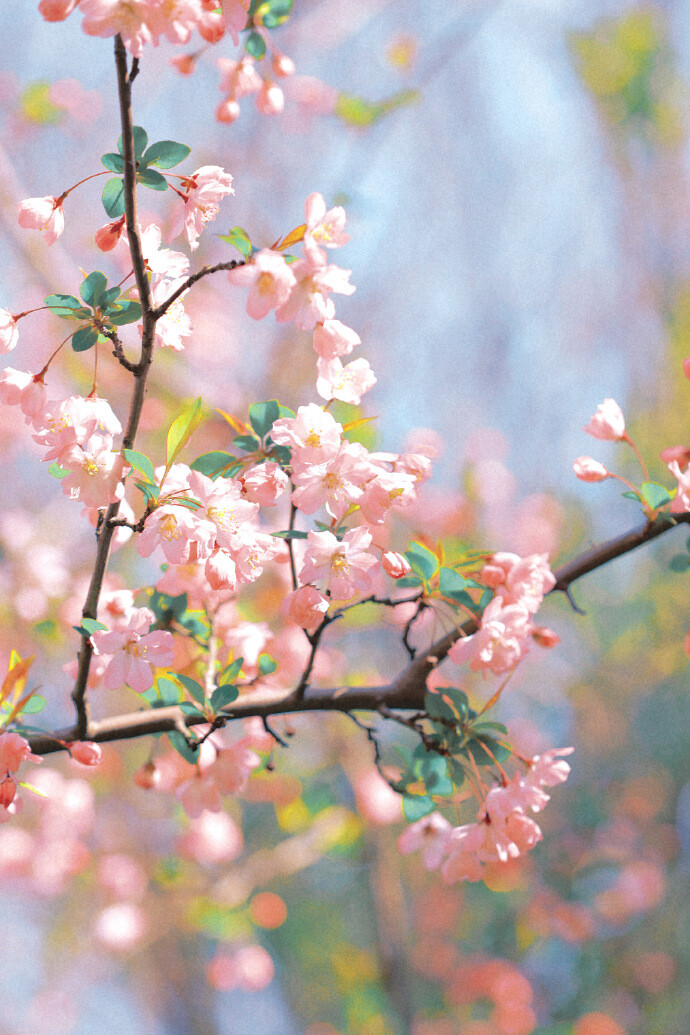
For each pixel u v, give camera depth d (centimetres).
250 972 458
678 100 562
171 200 388
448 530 486
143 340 147
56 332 462
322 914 661
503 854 165
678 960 597
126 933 450
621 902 577
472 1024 556
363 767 409
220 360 464
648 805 648
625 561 662
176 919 466
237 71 215
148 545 147
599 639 653
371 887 434
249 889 388
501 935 592
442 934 595
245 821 613
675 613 634
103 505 152
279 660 324
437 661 188
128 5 129
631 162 608
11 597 389
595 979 570
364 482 157
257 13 201
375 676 390
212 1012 700
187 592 197
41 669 429
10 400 154
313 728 418
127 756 502
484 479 542
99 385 427
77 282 405
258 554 156
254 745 238
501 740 177
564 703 659
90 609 162
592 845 620
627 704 678
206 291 477
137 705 464
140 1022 697
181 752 173
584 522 639
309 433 154
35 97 413
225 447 392
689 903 622
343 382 164
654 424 623
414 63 465
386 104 391
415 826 214
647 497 183
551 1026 546
